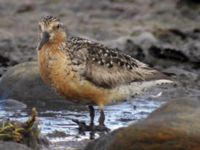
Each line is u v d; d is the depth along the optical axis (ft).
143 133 35.60
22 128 40.24
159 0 91.45
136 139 35.65
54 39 46.42
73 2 90.02
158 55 69.77
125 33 77.77
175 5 89.10
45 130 45.83
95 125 47.14
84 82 46.50
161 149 35.27
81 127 46.50
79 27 80.18
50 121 48.55
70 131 45.85
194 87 60.18
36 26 80.02
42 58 46.73
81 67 46.44
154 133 35.42
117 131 38.58
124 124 48.29
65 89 46.68
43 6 88.33
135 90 48.60
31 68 56.18
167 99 56.29
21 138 39.78
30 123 40.50
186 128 35.40
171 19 84.94
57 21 46.91
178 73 65.05
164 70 65.98
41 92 54.44
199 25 82.99
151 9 88.12
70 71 46.11
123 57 48.67
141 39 73.72
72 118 49.65
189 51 71.67
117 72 47.78
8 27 79.25
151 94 56.95
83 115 50.83
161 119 36.22
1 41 73.46
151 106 53.83
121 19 84.69
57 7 88.22
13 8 86.89
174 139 35.22
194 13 87.04
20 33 76.95
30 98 54.34
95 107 52.60
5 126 40.09
